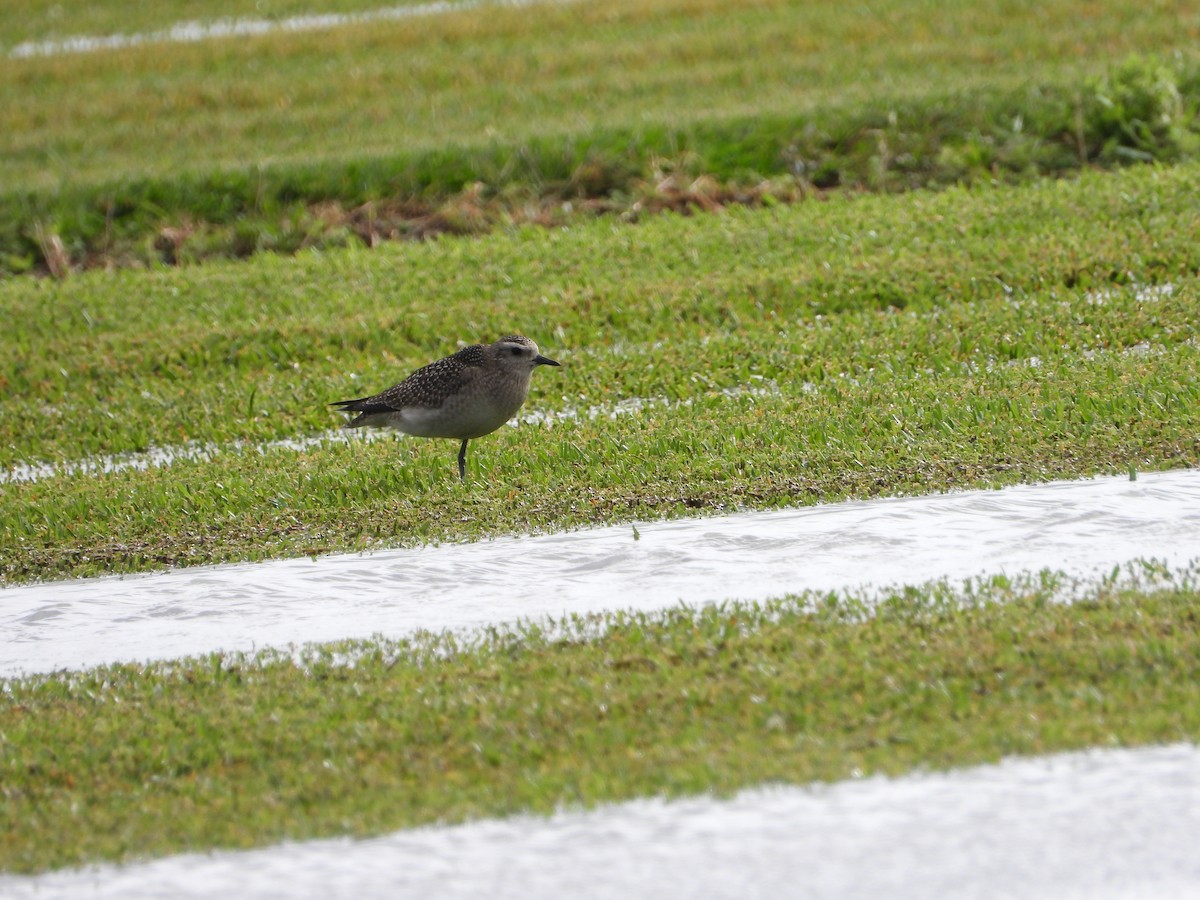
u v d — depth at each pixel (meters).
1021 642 9.68
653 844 7.84
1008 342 17.41
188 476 15.91
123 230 26.91
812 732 8.84
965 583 10.80
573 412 17.23
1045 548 11.68
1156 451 13.57
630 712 9.27
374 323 21.08
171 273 24.59
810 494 13.50
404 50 35.50
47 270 26.42
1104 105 25.59
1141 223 21.31
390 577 12.43
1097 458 13.57
